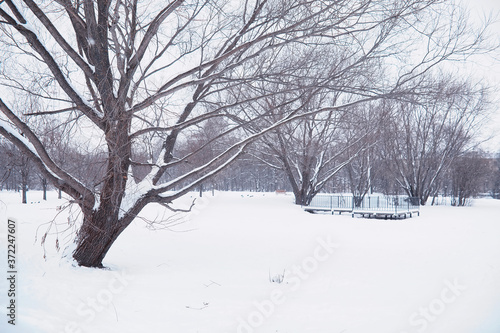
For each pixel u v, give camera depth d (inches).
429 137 1416.1
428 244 478.0
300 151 971.3
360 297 238.8
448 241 502.9
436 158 1407.5
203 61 380.8
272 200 1197.1
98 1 273.7
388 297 238.8
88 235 301.0
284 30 279.9
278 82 325.1
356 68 333.1
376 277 296.8
